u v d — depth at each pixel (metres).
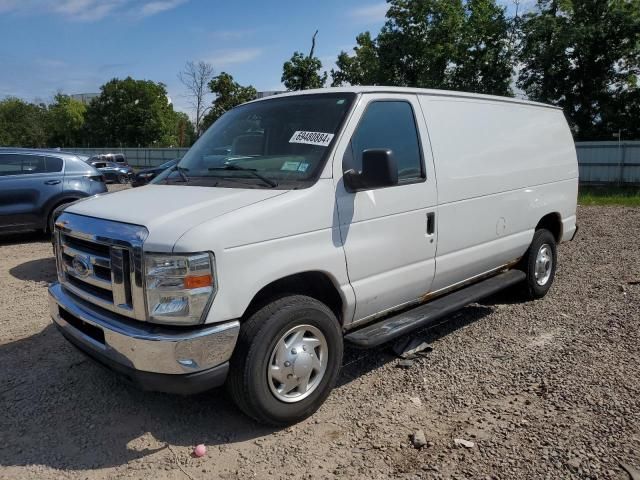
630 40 25.03
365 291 3.90
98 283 3.42
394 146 4.16
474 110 5.06
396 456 3.23
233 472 3.12
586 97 26.78
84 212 3.66
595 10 25.44
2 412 3.81
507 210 5.33
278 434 3.49
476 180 4.88
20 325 5.56
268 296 3.54
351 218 3.77
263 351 3.29
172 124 66.94
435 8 27.31
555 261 6.39
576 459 3.10
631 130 26.48
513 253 5.58
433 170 4.43
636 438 3.27
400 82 28.98
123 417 3.72
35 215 9.81
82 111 72.88
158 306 3.09
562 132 6.46
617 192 19.59
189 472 3.13
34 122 80.06
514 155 5.46
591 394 3.82
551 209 6.11
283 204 3.41
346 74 32.25
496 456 3.17
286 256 3.40
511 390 3.98
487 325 5.40
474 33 27.72
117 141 63.53
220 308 3.12
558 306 5.93
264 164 3.92
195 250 3.02
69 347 4.92
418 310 4.49
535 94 27.77
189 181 4.01
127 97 62.09
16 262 8.62
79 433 3.54
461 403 3.83
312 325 3.55
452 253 4.70
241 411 3.69
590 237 10.27
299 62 26.88
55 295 3.85
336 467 3.14
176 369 3.08
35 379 4.30
